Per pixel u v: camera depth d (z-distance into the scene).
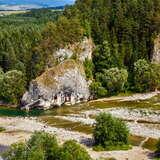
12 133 155.25
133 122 169.12
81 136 148.88
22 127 163.38
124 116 178.50
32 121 173.25
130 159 124.62
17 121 173.50
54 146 93.19
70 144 94.88
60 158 91.38
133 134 149.88
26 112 198.38
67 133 153.12
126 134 136.88
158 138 144.50
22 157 85.62
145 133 151.12
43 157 86.38
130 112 184.62
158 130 155.88
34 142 91.50
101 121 137.75
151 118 174.38
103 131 136.00
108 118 138.12
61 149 92.75
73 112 191.25
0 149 135.38
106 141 135.25
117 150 132.75
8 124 168.62
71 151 92.75
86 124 164.00
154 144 138.25
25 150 86.88
